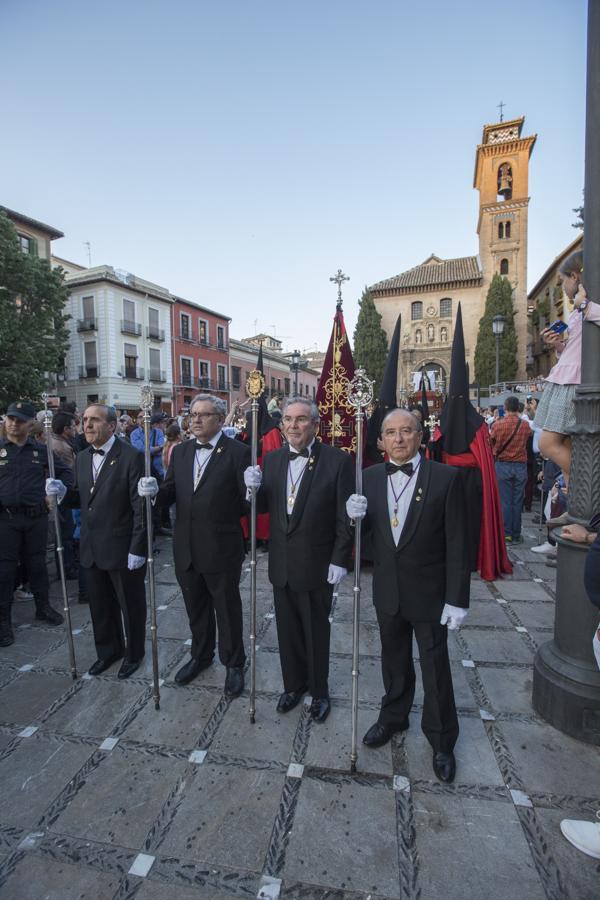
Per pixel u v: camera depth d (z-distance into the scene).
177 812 2.08
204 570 2.96
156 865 1.84
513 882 1.76
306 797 2.16
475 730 2.59
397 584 2.32
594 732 2.46
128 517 3.17
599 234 2.52
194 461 3.07
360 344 35.22
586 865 1.83
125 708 2.83
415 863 1.84
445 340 34.72
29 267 17.52
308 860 1.86
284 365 44.09
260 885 1.76
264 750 2.46
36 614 4.09
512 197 34.66
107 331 26.27
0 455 3.83
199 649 3.17
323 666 2.76
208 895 1.73
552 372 3.18
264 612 4.18
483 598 4.42
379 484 2.47
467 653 3.43
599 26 2.42
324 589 2.72
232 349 36.78
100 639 3.24
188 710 2.81
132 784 2.24
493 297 31.78
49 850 1.91
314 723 2.68
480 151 34.84
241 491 3.01
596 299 2.56
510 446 6.05
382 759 2.39
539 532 6.80
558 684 2.57
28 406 3.90
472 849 1.89
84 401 26.89
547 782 2.23
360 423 2.35
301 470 2.80
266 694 2.97
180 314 31.33
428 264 38.53
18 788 2.22
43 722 2.70
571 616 2.59
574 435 2.63
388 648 2.46
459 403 4.86
